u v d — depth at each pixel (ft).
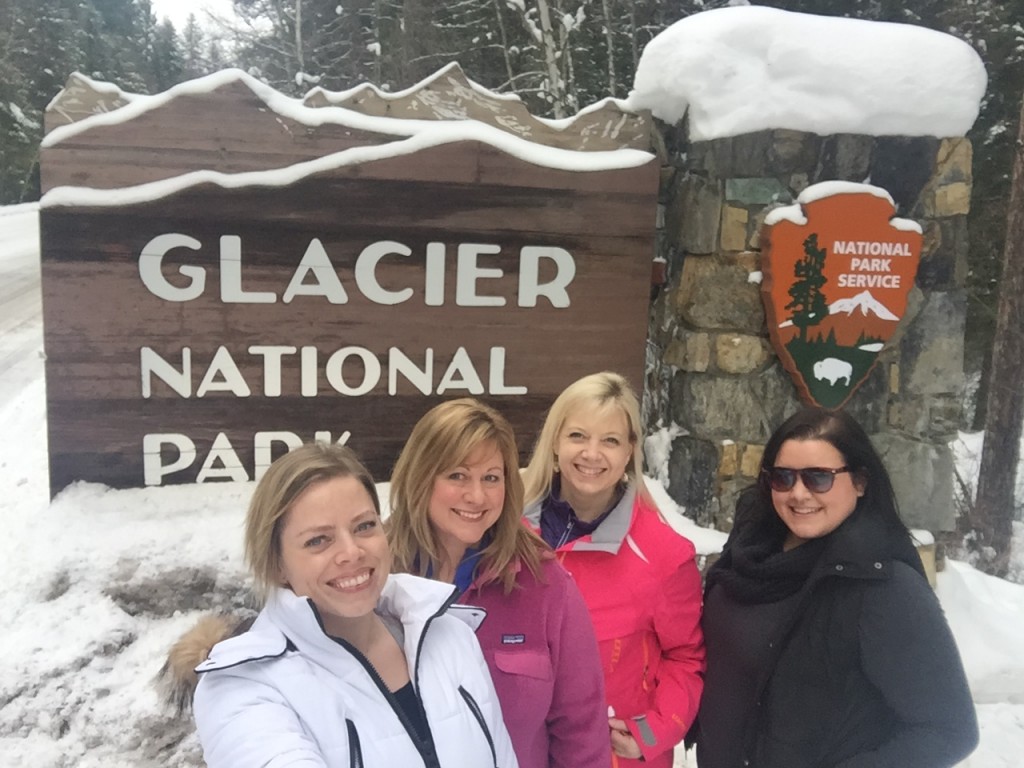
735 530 6.49
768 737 5.63
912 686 5.04
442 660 4.18
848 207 10.98
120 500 10.89
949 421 12.16
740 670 5.91
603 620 6.05
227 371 11.18
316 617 3.73
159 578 9.91
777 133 10.89
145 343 10.88
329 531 3.82
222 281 10.96
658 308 13.08
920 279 11.75
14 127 82.28
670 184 12.69
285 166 10.94
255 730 3.36
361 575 3.87
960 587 12.23
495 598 5.19
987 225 31.96
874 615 5.19
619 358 12.38
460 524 5.08
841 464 5.49
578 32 37.99
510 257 11.77
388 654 4.16
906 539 5.52
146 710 8.45
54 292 10.52
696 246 11.75
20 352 29.43
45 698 8.45
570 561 6.25
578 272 12.03
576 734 5.24
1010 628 11.85
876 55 11.14
